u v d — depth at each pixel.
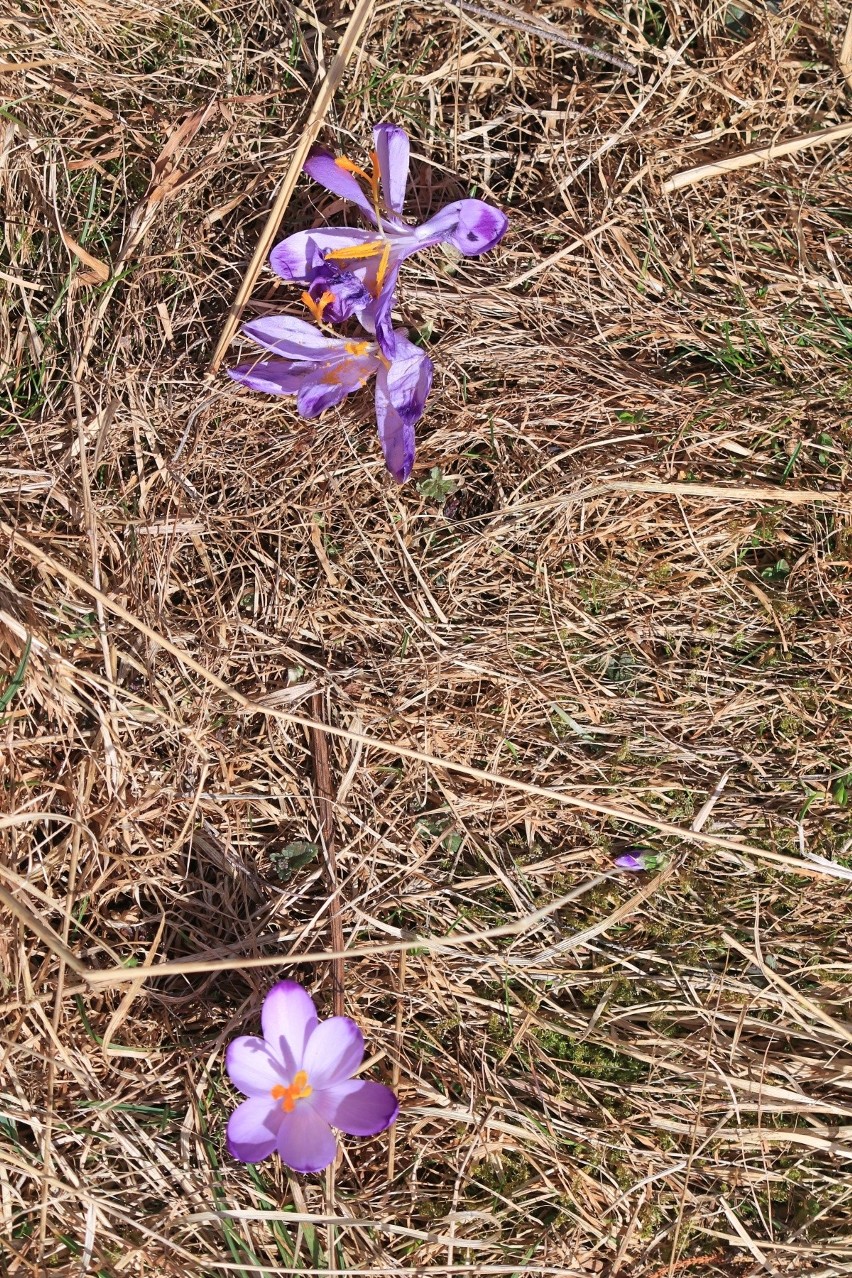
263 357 1.12
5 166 1.13
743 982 1.11
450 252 1.14
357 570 1.13
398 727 1.12
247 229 1.15
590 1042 1.10
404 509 1.12
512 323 1.14
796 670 1.13
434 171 1.16
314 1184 1.08
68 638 1.10
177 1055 1.09
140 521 1.11
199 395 1.12
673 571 1.14
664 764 1.12
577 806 1.11
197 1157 1.08
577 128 1.16
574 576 1.13
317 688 1.11
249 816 1.11
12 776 1.09
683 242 1.16
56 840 1.10
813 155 1.16
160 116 1.14
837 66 1.17
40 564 1.10
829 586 1.13
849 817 1.12
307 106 1.14
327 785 1.10
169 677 1.11
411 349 1.10
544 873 1.11
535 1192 1.09
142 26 1.15
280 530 1.12
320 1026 1.05
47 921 1.09
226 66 1.15
